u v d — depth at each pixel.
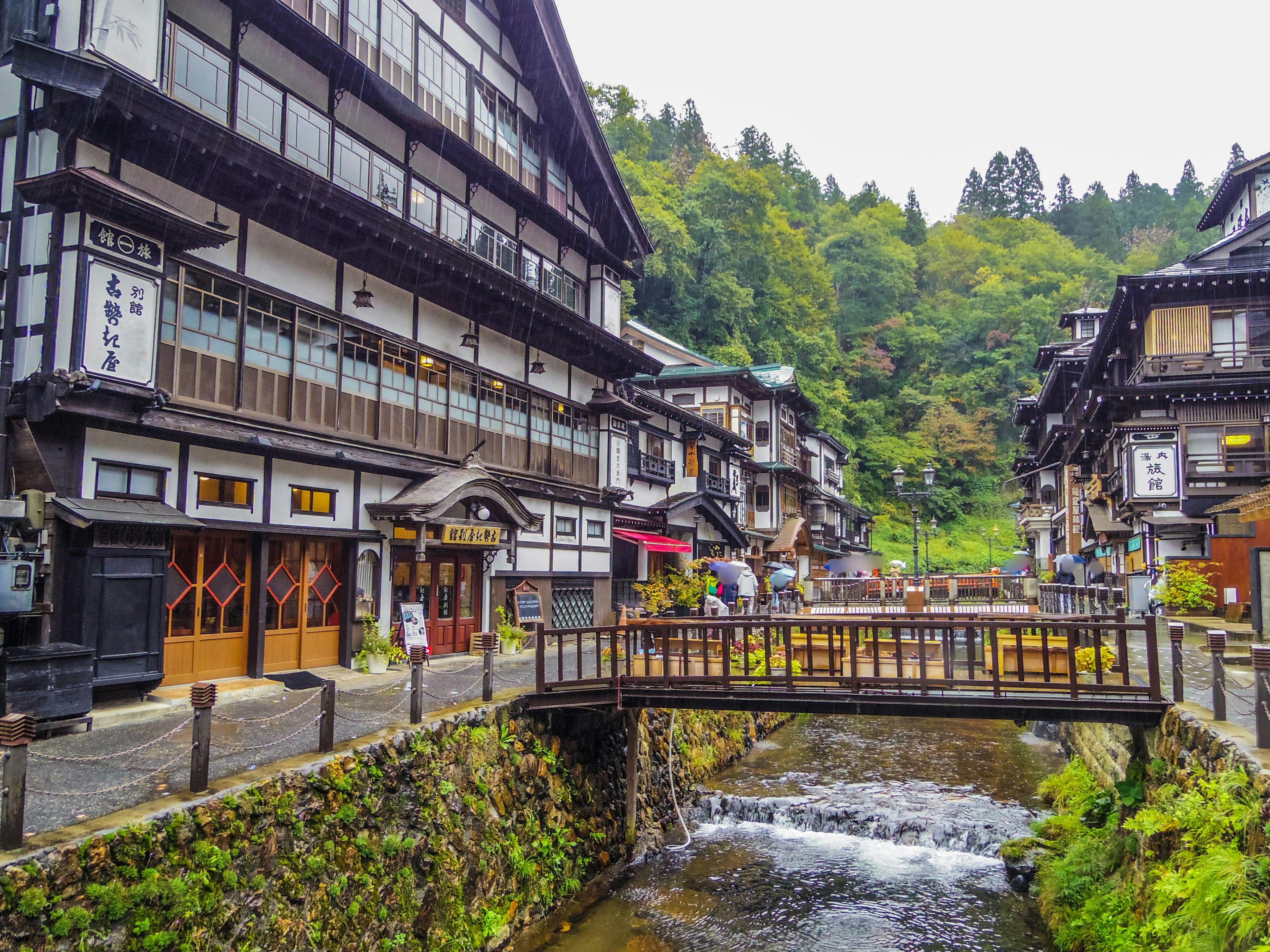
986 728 22.52
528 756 11.55
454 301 17.84
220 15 12.70
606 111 64.31
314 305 14.28
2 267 10.55
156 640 10.72
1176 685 10.05
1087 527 36.91
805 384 65.69
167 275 11.66
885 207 98.56
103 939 5.50
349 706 11.31
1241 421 26.64
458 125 18.30
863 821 14.32
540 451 21.17
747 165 75.50
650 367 24.67
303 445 13.55
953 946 10.15
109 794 7.04
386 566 15.88
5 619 9.40
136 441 11.09
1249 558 17.89
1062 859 11.18
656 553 28.73
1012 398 75.31
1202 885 6.57
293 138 13.95
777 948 10.10
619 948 10.02
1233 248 27.25
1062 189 118.31
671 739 15.01
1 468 9.88
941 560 63.25
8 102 10.79
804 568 45.25
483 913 9.53
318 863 7.43
